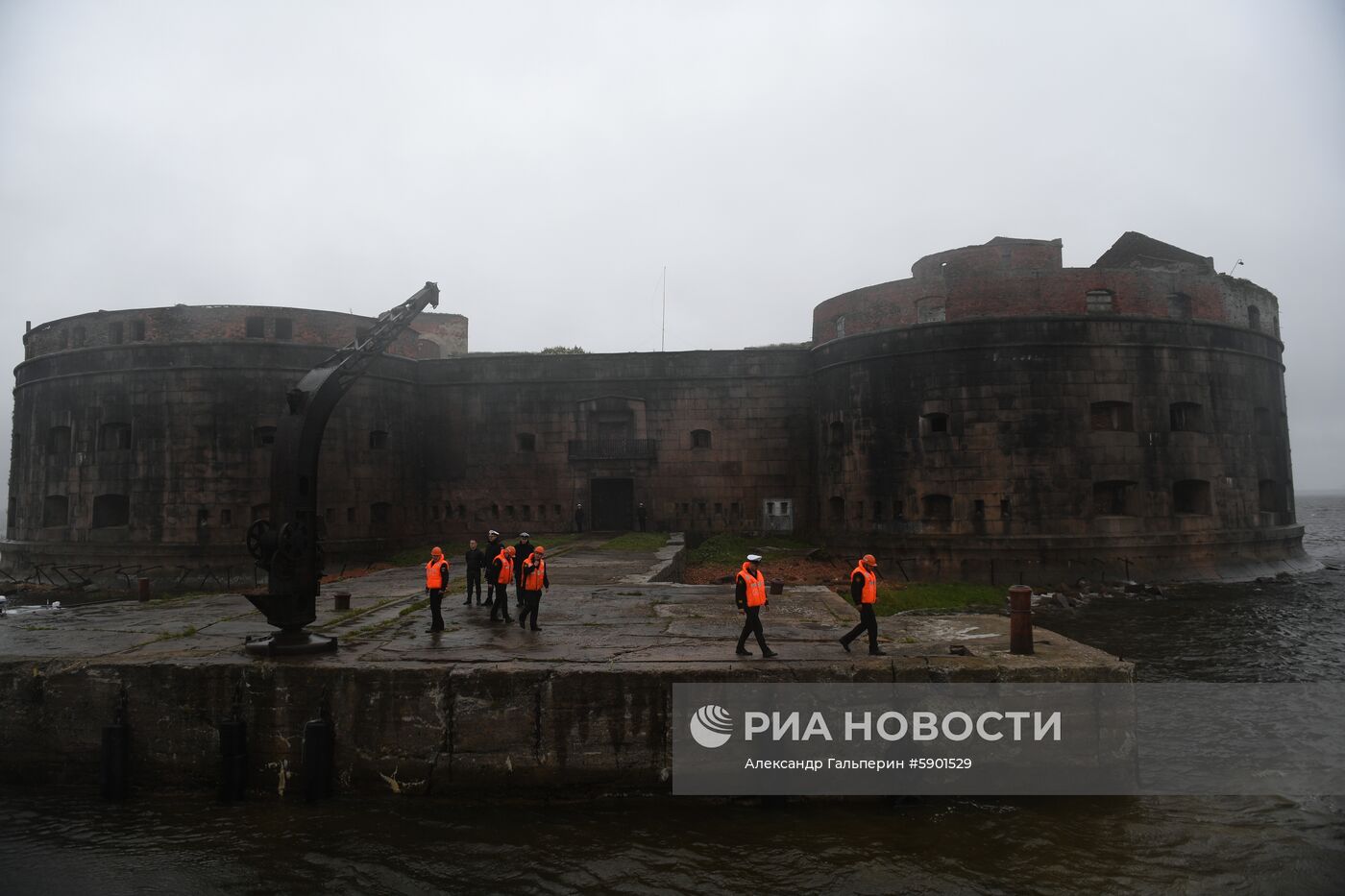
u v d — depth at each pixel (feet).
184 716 36.52
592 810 33.53
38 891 27.84
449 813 33.27
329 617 48.44
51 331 104.88
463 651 38.55
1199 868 28.19
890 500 98.48
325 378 41.88
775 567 96.63
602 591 58.80
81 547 97.30
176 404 96.73
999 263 95.40
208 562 94.68
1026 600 37.14
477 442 119.65
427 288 52.70
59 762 37.32
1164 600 80.48
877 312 102.01
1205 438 94.53
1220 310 98.02
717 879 27.94
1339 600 79.56
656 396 118.11
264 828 32.37
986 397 93.30
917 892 26.89
